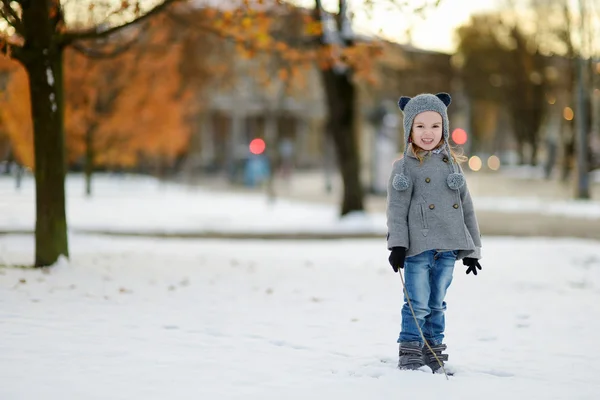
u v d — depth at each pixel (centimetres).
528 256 1866
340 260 1780
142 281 1307
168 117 5234
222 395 621
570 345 869
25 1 1388
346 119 3077
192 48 5194
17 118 3869
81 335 842
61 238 1441
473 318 1039
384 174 5134
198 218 3362
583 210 3747
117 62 4597
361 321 994
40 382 643
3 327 871
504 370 745
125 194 5534
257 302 1133
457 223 714
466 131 10450
